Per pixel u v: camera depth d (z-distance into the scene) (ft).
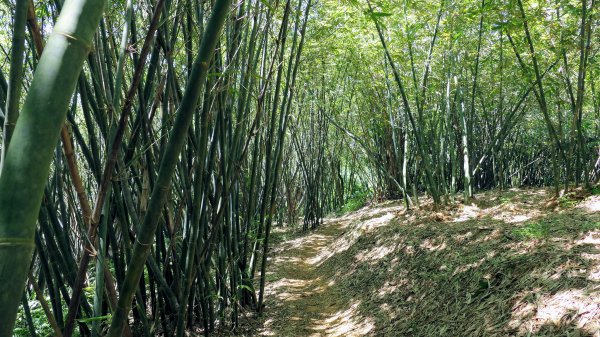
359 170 47.44
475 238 14.17
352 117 35.60
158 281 10.54
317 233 30.60
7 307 3.24
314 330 13.75
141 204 10.16
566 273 9.58
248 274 15.55
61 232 8.79
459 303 11.17
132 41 9.36
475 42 22.04
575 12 16.21
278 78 13.93
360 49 24.09
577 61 19.08
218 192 11.90
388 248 17.75
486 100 27.84
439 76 23.54
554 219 13.93
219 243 13.55
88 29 3.44
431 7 20.38
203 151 9.92
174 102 10.55
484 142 32.81
